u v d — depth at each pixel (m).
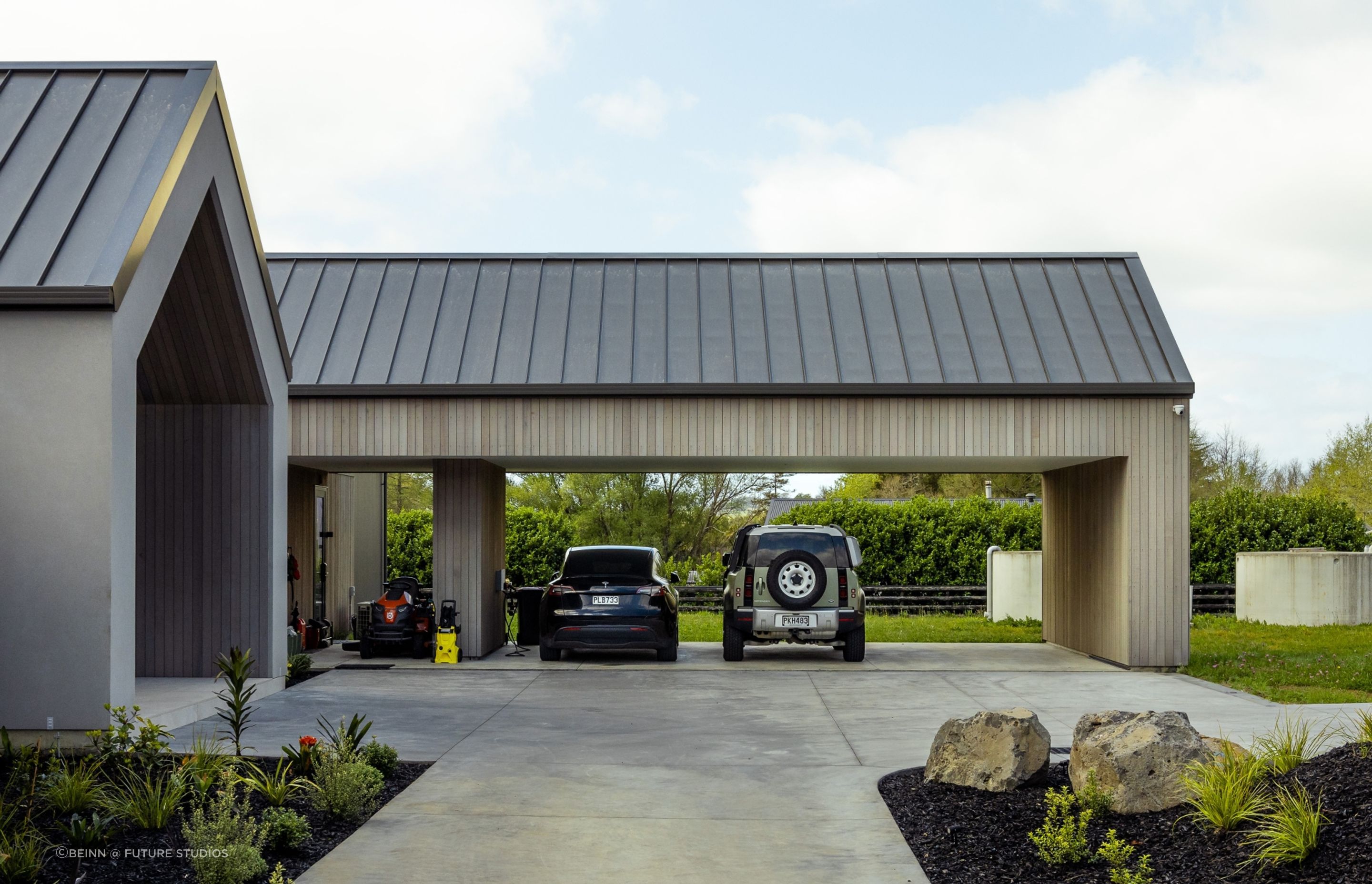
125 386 7.62
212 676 10.84
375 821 5.81
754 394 13.33
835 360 13.61
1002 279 14.81
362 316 14.51
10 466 7.40
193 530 10.91
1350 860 4.06
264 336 10.62
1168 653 13.06
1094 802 5.28
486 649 14.46
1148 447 13.21
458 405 13.47
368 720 9.29
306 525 15.57
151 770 6.04
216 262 9.66
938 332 14.01
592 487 32.53
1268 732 8.34
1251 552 21.66
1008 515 25.06
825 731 8.80
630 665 13.58
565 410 13.42
